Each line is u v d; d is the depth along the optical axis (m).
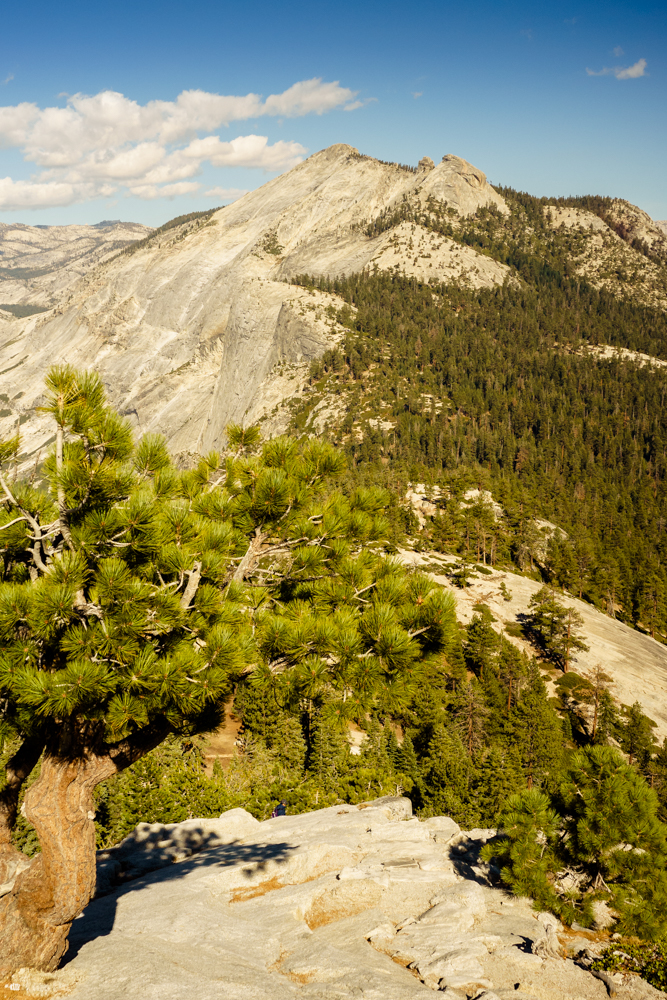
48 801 8.35
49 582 7.11
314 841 17.52
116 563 7.33
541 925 12.74
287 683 8.44
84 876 8.52
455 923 12.64
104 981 9.14
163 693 7.48
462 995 10.18
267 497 9.64
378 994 9.44
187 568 8.18
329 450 10.29
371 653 8.45
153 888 14.52
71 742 8.35
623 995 10.34
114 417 7.99
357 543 10.58
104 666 7.07
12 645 7.12
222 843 18.89
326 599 9.48
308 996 9.68
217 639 7.75
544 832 13.66
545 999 10.16
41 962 8.70
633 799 13.19
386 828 18.69
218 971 10.07
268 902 13.91
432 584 9.16
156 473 9.43
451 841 18.22
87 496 7.57
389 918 13.26
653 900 12.55
